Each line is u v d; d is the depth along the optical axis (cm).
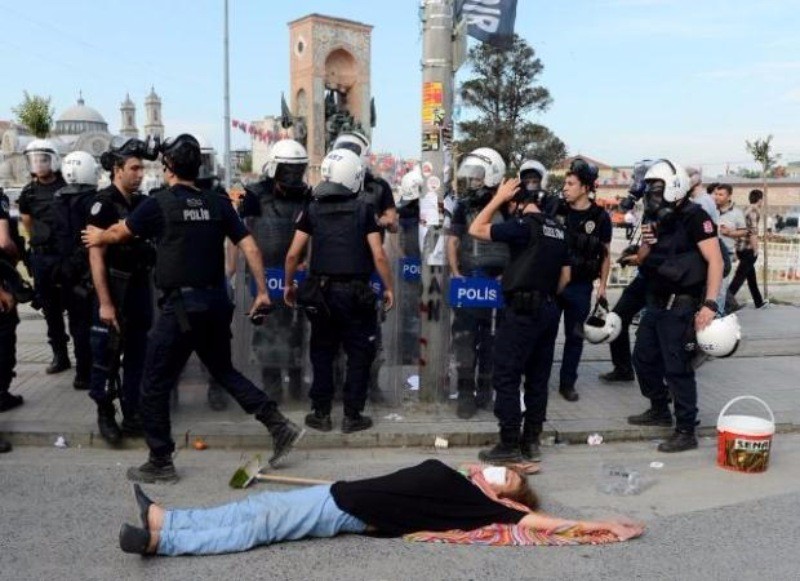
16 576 357
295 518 388
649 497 471
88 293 539
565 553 387
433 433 570
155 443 478
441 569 368
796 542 404
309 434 563
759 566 375
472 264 609
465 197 604
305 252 588
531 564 374
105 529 411
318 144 3944
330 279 545
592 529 402
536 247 504
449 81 612
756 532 416
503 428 523
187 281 465
